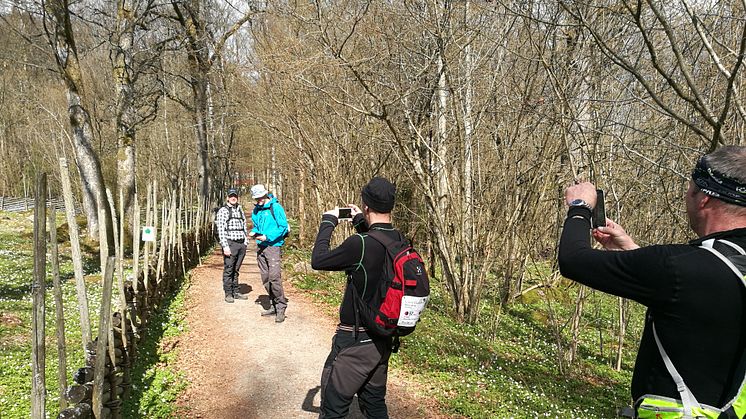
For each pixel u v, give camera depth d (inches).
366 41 446.0
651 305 66.6
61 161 166.9
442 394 239.9
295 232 981.2
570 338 397.7
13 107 1380.4
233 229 401.4
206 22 800.3
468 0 331.6
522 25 325.7
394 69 424.5
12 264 559.2
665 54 263.1
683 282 62.4
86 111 679.1
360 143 552.7
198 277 523.2
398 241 139.9
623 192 305.3
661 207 315.9
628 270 66.9
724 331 61.2
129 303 260.4
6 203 1327.5
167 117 1198.3
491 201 382.9
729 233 66.4
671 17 224.5
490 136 387.9
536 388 268.5
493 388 252.4
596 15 261.6
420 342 315.9
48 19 636.7
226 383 246.4
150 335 299.0
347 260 137.1
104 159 1026.7
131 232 717.9
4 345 286.2
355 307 139.5
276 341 309.7
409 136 407.8
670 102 269.1
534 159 371.2
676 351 64.1
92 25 785.6
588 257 71.1
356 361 140.4
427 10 363.3
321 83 486.0
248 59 696.4
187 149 1151.0
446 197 397.4
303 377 256.1
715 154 69.9
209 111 937.5
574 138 273.9
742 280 61.0
